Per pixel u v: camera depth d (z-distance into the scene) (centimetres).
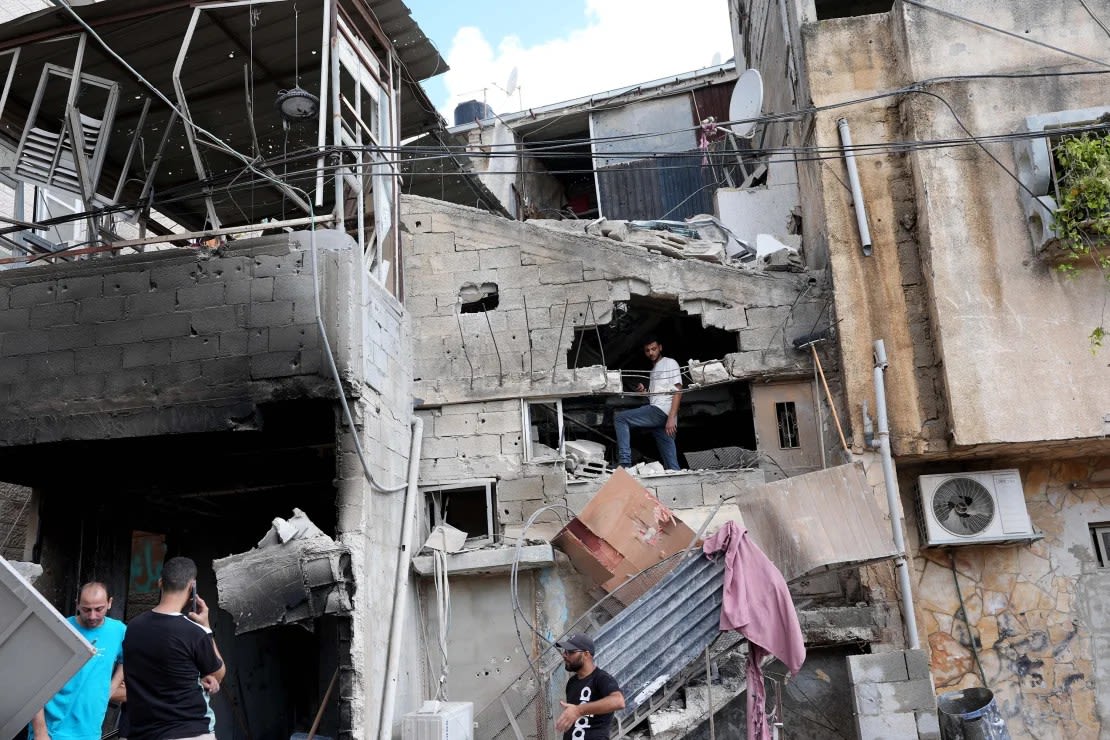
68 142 1048
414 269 1108
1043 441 922
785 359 1041
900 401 973
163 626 516
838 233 1026
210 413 845
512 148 1977
